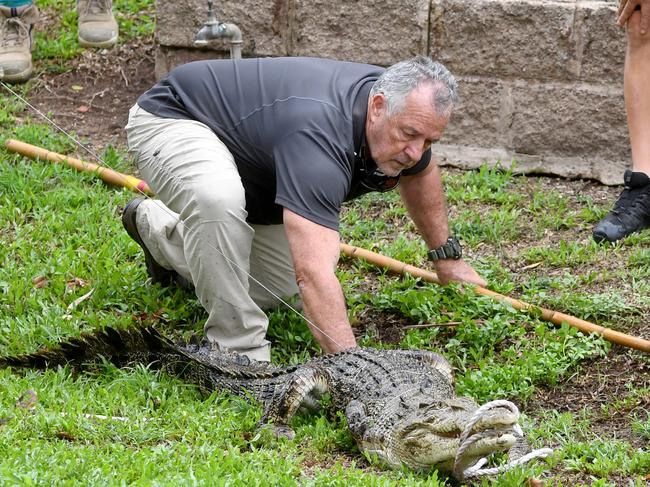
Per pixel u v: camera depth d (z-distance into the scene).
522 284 7.77
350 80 6.35
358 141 6.20
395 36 9.91
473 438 4.84
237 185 6.39
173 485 4.63
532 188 9.54
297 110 6.20
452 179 9.61
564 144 9.67
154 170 6.68
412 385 5.73
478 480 5.27
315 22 10.08
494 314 7.28
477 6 9.58
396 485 5.01
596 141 9.57
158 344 6.51
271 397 5.97
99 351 6.53
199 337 6.93
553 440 5.87
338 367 5.98
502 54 9.62
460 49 9.74
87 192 9.04
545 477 5.41
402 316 7.49
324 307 6.01
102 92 10.92
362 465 5.51
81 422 5.44
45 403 5.79
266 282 7.25
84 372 6.40
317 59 6.63
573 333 6.98
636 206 8.44
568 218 8.80
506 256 8.35
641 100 8.44
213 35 9.61
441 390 5.78
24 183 9.07
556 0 9.48
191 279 7.37
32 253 8.00
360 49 10.04
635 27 8.30
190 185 6.40
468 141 9.93
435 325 7.23
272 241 7.14
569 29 9.40
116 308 7.49
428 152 7.00
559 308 7.44
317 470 5.16
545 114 9.64
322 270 5.98
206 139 6.54
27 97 10.78
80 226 8.59
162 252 7.31
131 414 5.68
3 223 8.52
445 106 6.05
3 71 10.83
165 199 6.69
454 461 5.05
